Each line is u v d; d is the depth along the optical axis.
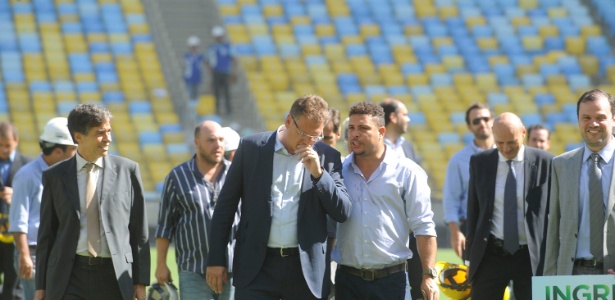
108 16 39.62
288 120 9.12
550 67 40.06
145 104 34.81
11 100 33.91
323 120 8.95
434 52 40.59
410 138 34.81
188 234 10.81
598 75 40.22
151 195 25.58
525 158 10.95
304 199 9.19
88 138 9.38
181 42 39.81
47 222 9.59
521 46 41.50
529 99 37.97
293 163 9.25
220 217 9.34
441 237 25.38
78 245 9.48
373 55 39.78
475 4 44.19
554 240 9.72
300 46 39.59
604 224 9.24
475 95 37.91
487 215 10.95
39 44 37.38
